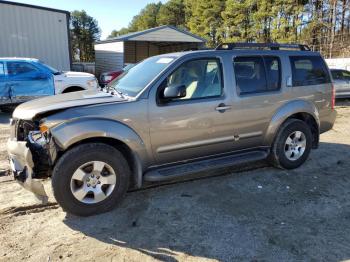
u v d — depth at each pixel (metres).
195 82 4.39
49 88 10.62
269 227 3.62
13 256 3.12
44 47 17.05
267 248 3.24
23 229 3.59
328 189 4.62
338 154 6.23
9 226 3.65
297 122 5.21
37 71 10.47
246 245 3.29
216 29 49.94
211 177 5.03
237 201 4.24
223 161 4.68
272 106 4.97
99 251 3.21
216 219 3.79
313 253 3.17
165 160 4.29
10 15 15.97
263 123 4.93
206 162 4.61
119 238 3.43
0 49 16.03
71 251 3.21
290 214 3.91
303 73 5.32
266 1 39.69
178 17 73.31
